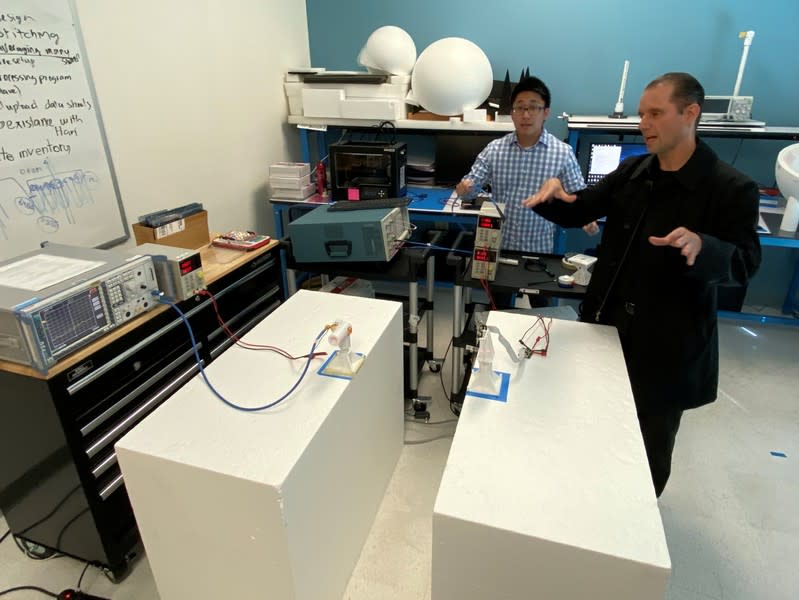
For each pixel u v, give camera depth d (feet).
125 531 5.51
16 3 5.58
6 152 5.67
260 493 3.57
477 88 10.11
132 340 5.28
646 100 4.43
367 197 9.69
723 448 7.28
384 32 10.50
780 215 9.30
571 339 5.26
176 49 8.10
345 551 5.10
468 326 7.75
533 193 8.54
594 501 3.39
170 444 3.89
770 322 10.34
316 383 4.61
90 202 6.83
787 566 5.55
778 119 10.30
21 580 5.48
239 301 7.12
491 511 3.31
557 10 10.52
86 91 6.57
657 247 4.76
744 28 9.82
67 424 4.68
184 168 8.60
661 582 3.01
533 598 3.39
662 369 4.99
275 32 10.77
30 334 4.23
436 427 7.72
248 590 4.15
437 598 3.65
